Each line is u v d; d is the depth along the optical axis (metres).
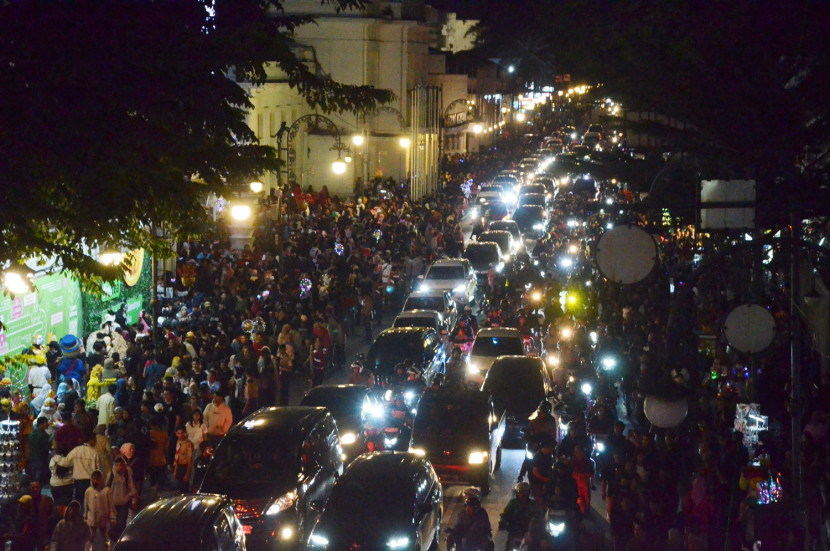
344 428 20.14
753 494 13.42
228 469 16.36
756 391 16.30
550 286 31.19
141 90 13.88
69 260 14.55
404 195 57.78
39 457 17.38
